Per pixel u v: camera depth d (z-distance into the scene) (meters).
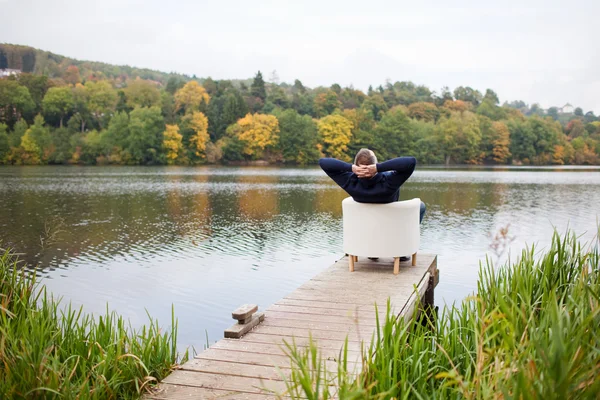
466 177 44.34
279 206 20.14
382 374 2.52
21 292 4.21
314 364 2.40
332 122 70.62
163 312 6.90
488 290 4.01
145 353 3.23
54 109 67.88
